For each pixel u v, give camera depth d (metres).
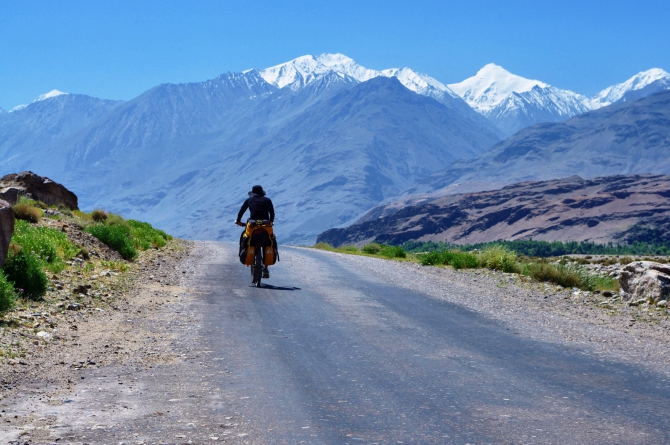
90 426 5.03
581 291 15.99
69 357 7.53
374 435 4.93
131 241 22.39
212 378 6.75
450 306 12.95
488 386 6.61
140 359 7.59
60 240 16.27
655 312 12.62
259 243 14.73
